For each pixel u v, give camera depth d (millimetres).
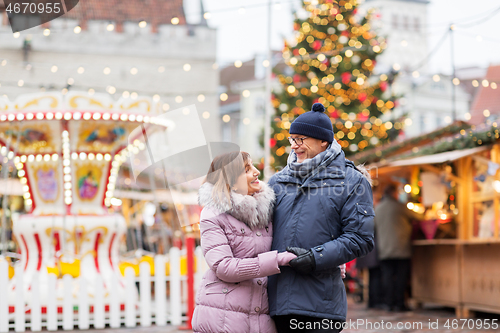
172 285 8211
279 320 3770
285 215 3699
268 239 3703
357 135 20016
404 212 9781
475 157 8414
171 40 28391
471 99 42719
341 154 3793
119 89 27547
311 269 3463
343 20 20953
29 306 8273
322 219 3617
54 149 8961
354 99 20578
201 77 28594
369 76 20625
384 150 12086
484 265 8594
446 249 9586
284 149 20078
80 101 8500
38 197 9195
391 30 44188
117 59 27672
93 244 9062
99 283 8039
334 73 20703
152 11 28656
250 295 3598
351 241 3541
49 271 8688
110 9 28031
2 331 7562
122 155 9367
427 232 9734
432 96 41750
